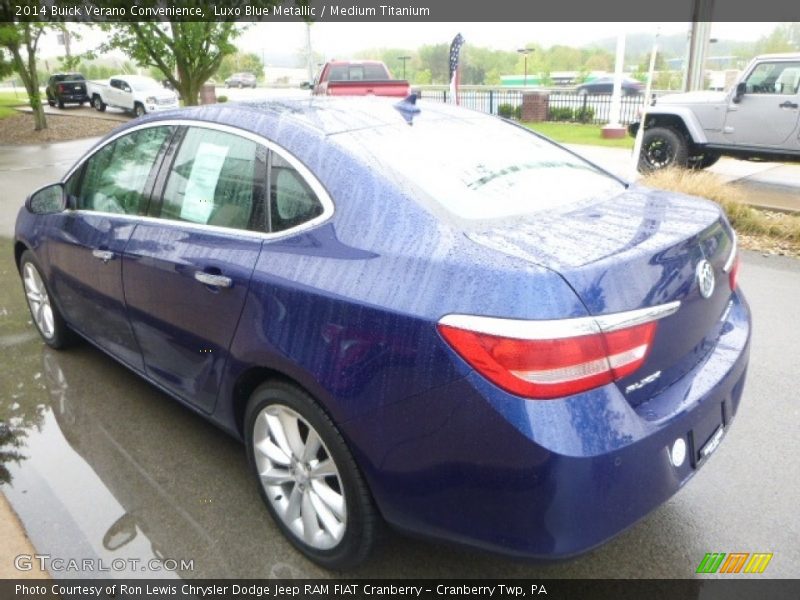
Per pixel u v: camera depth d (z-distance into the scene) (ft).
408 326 6.74
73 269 12.63
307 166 8.38
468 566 8.63
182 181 10.19
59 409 12.66
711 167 41.37
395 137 8.96
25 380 13.83
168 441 11.57
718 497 9.87
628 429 6.48
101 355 15.02
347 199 7.90
